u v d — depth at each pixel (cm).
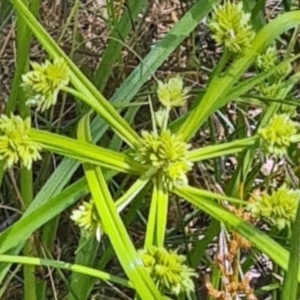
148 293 13
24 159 14
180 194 15
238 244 17
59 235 27
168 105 15
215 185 23
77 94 15
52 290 25
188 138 15
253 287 27
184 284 14
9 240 15
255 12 20
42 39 15
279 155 15
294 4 26
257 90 22
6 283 23
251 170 24
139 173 15
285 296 14
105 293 27
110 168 15
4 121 15
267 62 19
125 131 15
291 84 20
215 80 15
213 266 21
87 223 14
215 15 16
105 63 23
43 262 16
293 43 23
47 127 27
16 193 24
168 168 15
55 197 15
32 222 15
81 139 16
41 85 15
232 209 17
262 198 15
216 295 17
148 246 14
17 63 18
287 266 14
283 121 15
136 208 20
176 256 14
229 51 16
